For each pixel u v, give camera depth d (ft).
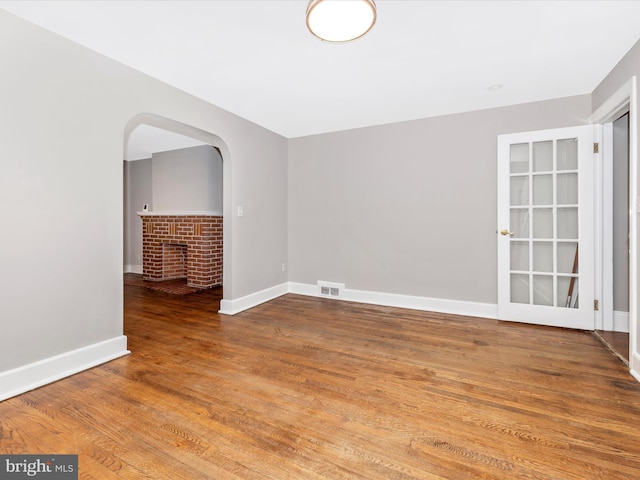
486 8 6.09
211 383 6.79
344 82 9.33
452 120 11.97
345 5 4.44
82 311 7.48
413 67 8.44
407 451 4.76
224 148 11.74
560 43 7.32
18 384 6.36
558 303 10.64
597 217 9.89
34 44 6.54
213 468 4.41
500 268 11.19
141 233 21.77
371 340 9.34
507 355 8.25
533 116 10.74
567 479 4.22
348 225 14.08
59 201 7.03
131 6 6.00
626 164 9.76
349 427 5.32
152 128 14.20
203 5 5.98
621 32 6.89
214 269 17.43
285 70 8.59
